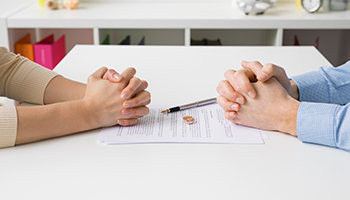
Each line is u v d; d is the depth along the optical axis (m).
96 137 1.15
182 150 1.10
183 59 1.66
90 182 1.00
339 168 1.04
